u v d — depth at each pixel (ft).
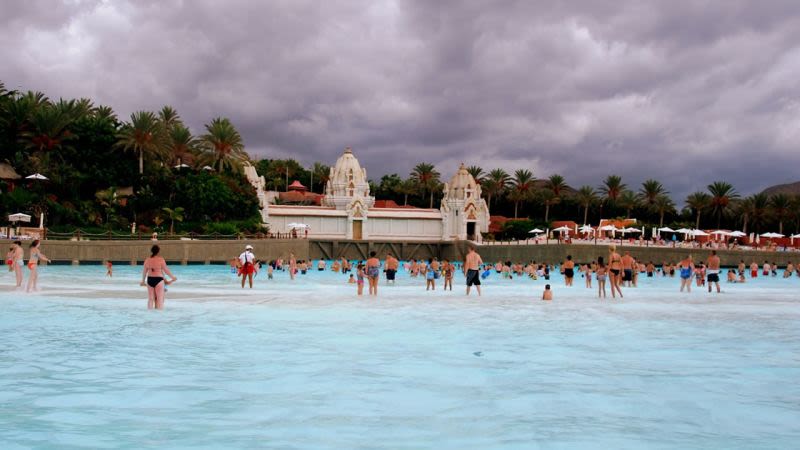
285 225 388.78
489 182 550.77
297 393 33.73
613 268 97.71
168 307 73.67
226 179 362.53
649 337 54.13
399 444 25.61
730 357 44.96
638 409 31.07
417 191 589.32
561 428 27.84
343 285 130.11
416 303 82.84
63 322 59.21
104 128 340.59
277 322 61.46
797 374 39.19
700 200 475.31
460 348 47.65
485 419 29.22
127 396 32.78
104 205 312.50
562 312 73.20
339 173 440.04
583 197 512.22
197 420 28.76
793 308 81.15
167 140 354.33
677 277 207.92
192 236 278.87
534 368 40.57
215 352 45.19
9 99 327.06
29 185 303.07
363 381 36.58
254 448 24.98
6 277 131.13
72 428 27.40
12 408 30.37
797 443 25.96
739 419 29.48
